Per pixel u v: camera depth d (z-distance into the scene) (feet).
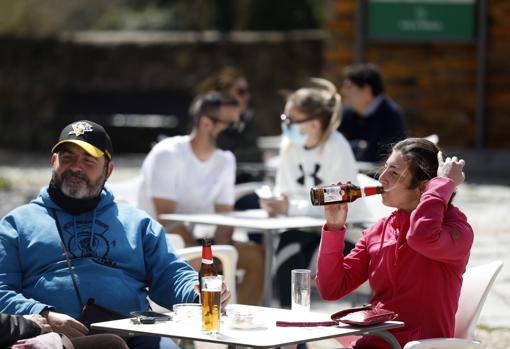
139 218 33.76
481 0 125.29
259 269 47.93
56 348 27.43
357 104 65.41
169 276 33.04
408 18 124.77
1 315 27.91
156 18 236.43
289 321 27.76
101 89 173.17
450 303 30.12
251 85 164.25
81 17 233.76
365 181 49.49
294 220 46.01
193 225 49.73
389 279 30.53
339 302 53.47
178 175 48.75
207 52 167.53
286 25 200.75
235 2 214.48
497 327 49.32
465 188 111.55
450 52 130.62
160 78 170.30
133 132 172.14
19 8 191.93
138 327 27.45
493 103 130.72
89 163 32.76
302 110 47.96
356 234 46.96
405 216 30.78
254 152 65.31
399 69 131.03
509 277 61.36
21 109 175.11
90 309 31.19
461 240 29.66
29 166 144.46
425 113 131.85
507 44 128.98
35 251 32.48
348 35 128.06
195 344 46.11
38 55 174.19
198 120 49.16
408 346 27.99
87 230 32.94
